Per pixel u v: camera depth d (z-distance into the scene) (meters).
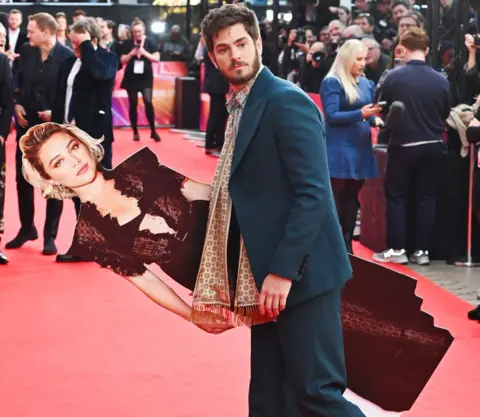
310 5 11.58
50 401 4.34
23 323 5.64
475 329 5.53
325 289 2.96
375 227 7.74
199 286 3.10
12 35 12.59
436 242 7.43
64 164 3.10
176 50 16.41
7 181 10.93
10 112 7.16
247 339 5.30
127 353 5.04
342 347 3.05
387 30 10.42
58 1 16.92
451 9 8.95
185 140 14.83
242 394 4.42
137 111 15.30
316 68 9.71
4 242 8.03
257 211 2.94
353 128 6.97
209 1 15.09
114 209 3.15
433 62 8.05
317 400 2.97
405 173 7.18
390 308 3.37
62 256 7.29
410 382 3.40
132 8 16.61
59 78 7.29
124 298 6.23
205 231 3.15
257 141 2.94
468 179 7.32
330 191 2.92
